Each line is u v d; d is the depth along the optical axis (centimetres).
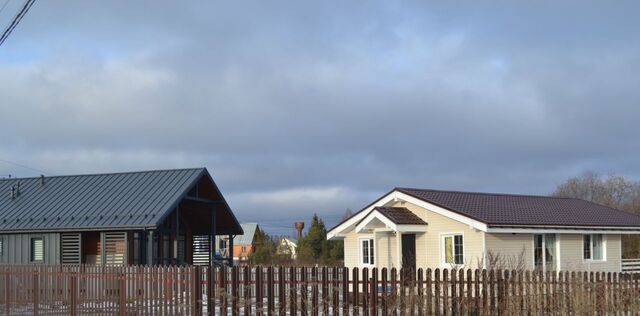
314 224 6209
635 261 3294
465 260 2545
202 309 1523
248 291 1481
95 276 1769
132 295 1666
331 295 1439
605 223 2902
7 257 2772
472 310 1470
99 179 2981
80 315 1797
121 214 2638
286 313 1448
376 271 1455
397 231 2616
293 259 6181
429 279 1460
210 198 2995
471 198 2939
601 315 1586
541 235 2691
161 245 2884
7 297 1975
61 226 2661
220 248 6688
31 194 2973
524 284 1527
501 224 2495
